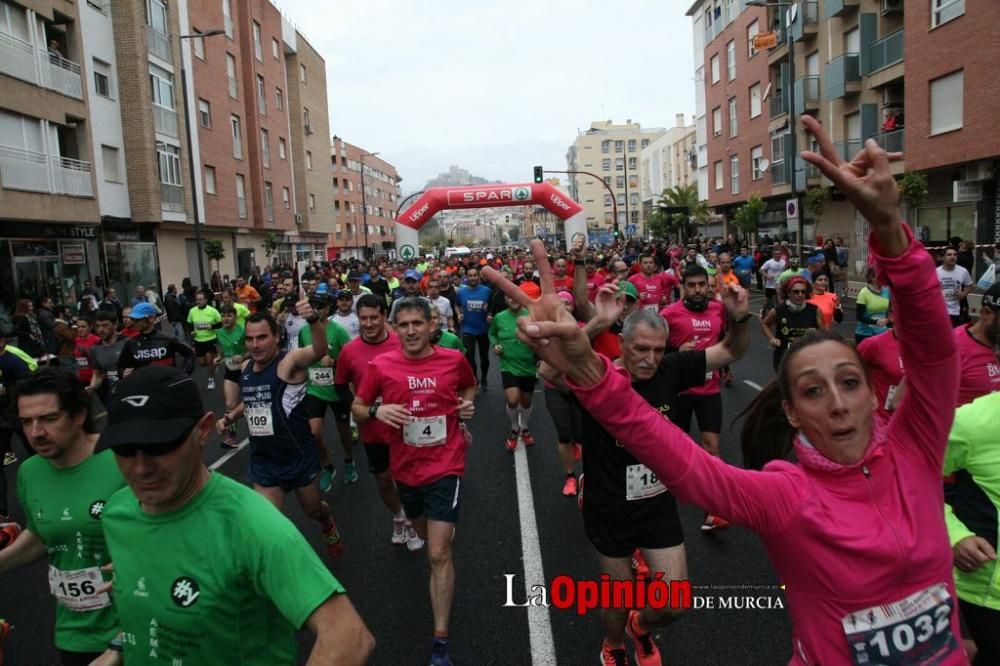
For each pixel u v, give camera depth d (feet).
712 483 6.21
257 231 135.85
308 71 172.86
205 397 40.27
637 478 11.44
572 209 85.61
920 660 6.05
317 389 22.79
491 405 34.22
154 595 6.48
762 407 9.60
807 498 6.13
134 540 6.65
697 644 12.78
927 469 6.30
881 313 27.61
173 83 98.94
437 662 12.21
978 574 8.77
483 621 13.96
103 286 80.94
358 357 19.11
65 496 9.18
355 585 15.85
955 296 36.94
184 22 104.01
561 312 6.04
